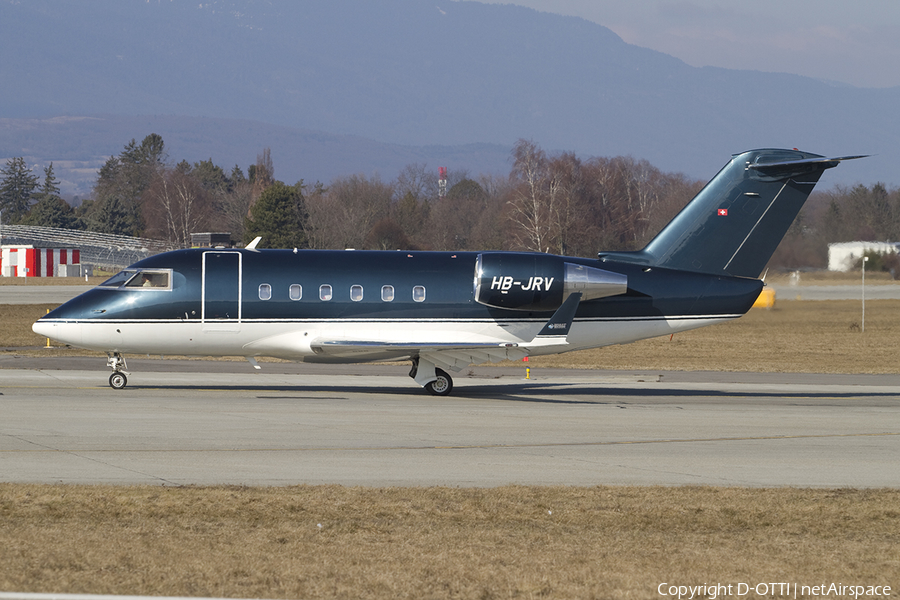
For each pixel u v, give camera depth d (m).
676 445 73.19
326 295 103.38
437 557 41.56
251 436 73.19
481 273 103.50
